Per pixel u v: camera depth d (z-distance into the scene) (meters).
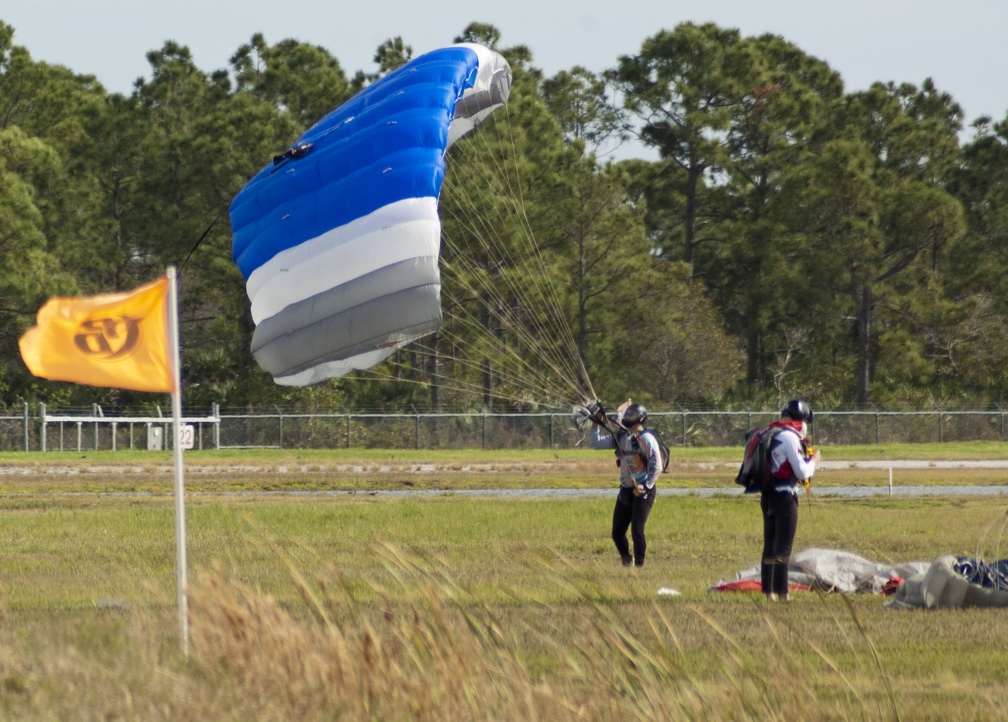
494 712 23.52
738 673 26.98
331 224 55.34
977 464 137.38
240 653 26.73
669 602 37.69
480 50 62.28
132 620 32.16
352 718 23.69
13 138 185.75
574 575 42.59
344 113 61.25
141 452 160.38
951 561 38.25
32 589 40.94
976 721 23.61
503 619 32.59
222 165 185.50
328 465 134.25
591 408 54.28
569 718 23.42
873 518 68.19
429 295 52.91
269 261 57.44
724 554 53.81
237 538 57.66
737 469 128.62
